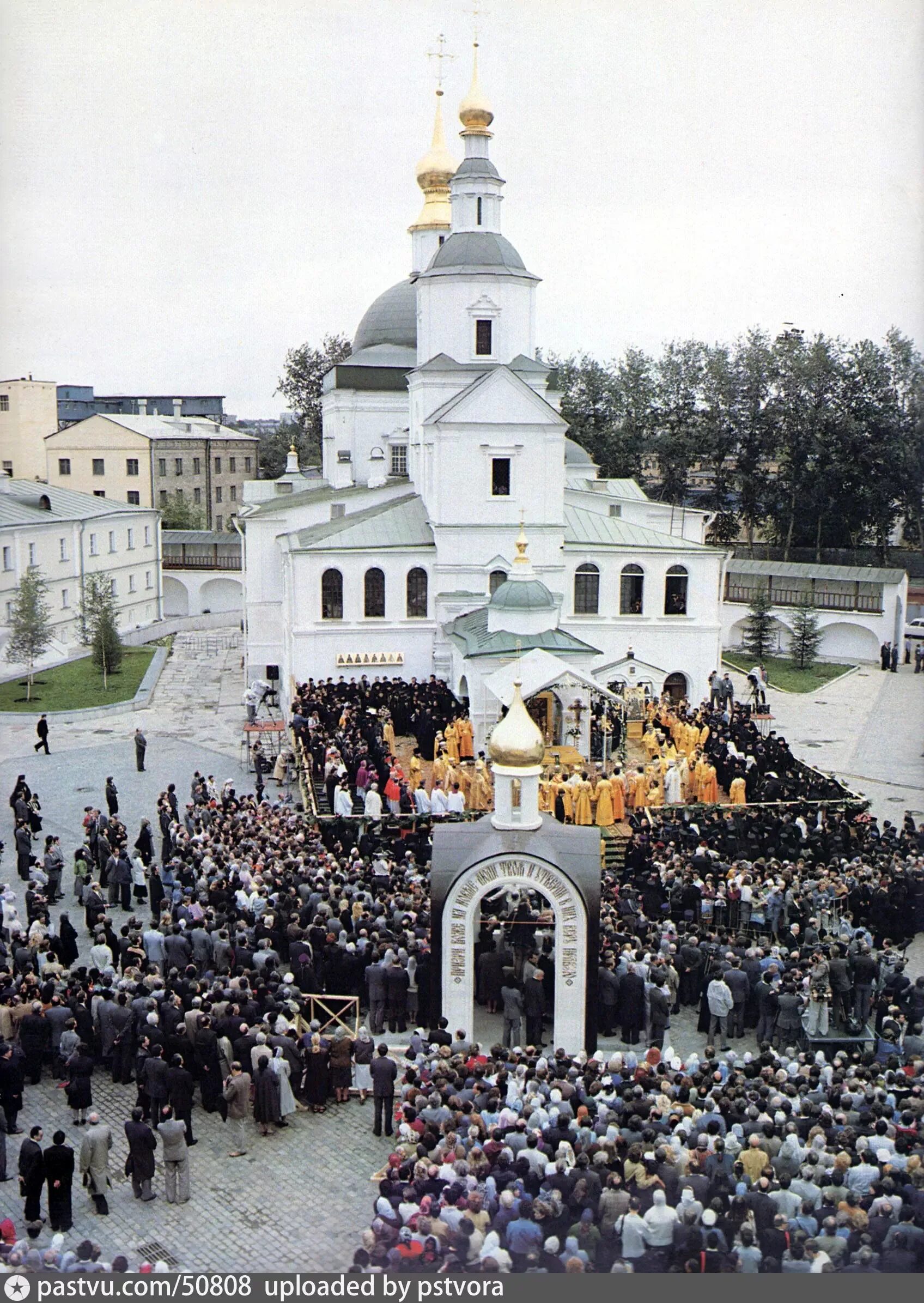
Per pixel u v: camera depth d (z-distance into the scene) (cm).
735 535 10075
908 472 9050
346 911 2881
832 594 8069
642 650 5669
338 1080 2500
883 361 9081
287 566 5666
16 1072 2295
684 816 3962
